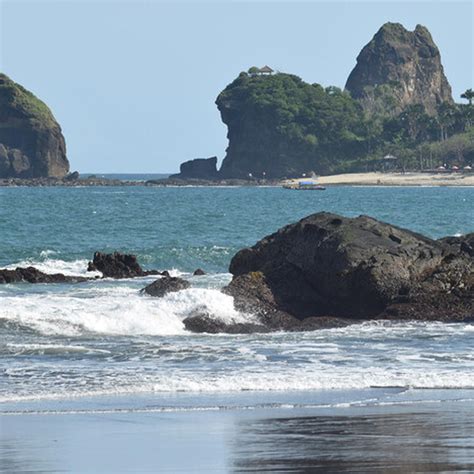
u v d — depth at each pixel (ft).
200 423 104.47
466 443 94.17
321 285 183.42
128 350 149.38
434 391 122.93
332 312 184.65
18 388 122.52
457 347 155.22
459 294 182.91
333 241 184.03
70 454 91.15
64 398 117.50
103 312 171.12
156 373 131.85
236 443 95.14
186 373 131.95
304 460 87.92
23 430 101.24
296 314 180.04
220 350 150.30
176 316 171.94
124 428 102.17
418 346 155.84
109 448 93.45
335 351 150.71
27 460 88.99
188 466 86.53
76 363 139.13
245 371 133.69
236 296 178.19
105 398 117.80
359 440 95.86
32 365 137.18
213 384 124.77
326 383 126.31
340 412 109.91
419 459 87.81
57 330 165.68
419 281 183.83
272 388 123.85
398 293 182.70
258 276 184.14
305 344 157.07
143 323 169.07
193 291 176.65
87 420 105.91
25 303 179.32
